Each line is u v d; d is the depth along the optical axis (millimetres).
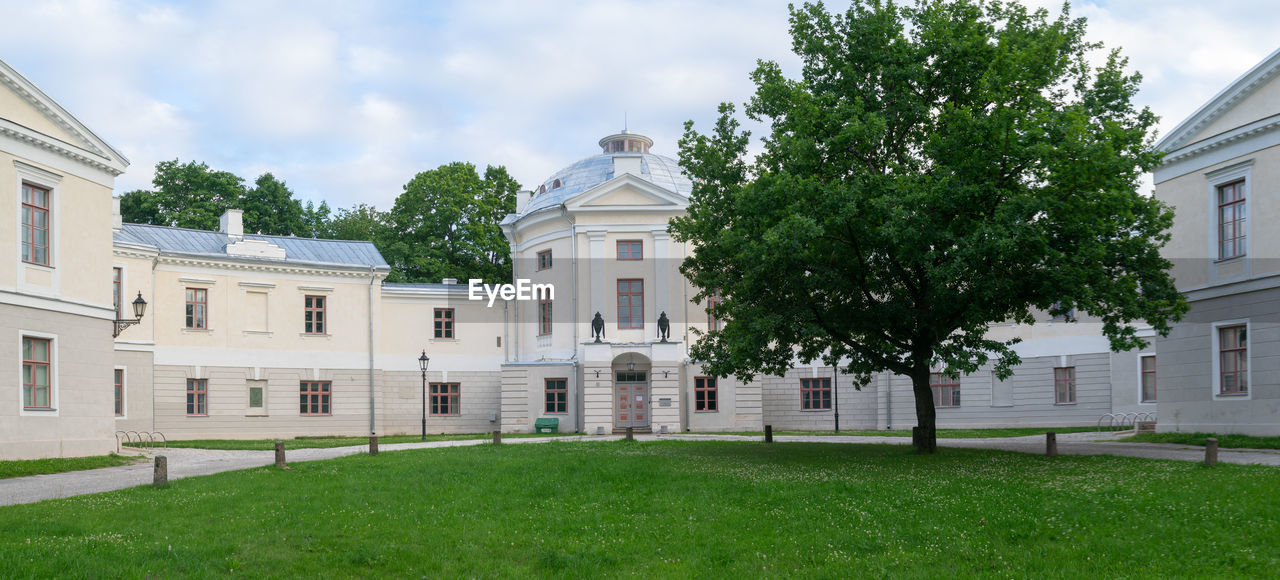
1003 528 18797
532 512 20625
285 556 16859
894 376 50812
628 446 33656
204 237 51844
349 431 52938
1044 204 23734
